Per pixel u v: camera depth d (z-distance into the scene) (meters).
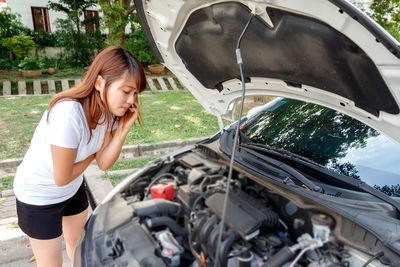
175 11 1.59
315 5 1.10
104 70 1.37
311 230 1.54
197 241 1.57
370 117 1.46
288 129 2.23
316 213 1.50
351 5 1.01
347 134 1.97
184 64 2.10
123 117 1.72
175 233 1.72
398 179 1.64
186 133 4.98
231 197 1.70
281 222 1.63
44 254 1.76
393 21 6.47
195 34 1.73
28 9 11.64
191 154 2.38
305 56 1.40
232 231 1.49
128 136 4.70
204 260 1.46
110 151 1.77
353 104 1.49
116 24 7.65
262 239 1.53
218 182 1.87
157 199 1.82
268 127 2.36
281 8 1.22
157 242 1.57
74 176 1.60
